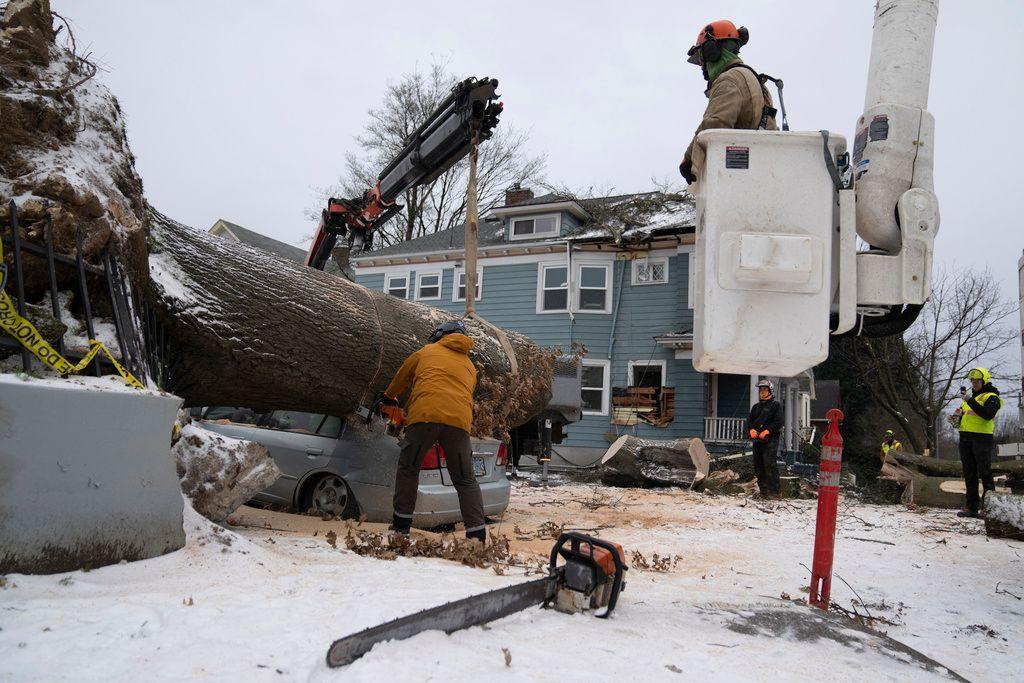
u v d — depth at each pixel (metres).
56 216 3.23
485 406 7.16
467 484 4.98
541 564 4.14
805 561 5.38
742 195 2.88
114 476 2.95
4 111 3.30
